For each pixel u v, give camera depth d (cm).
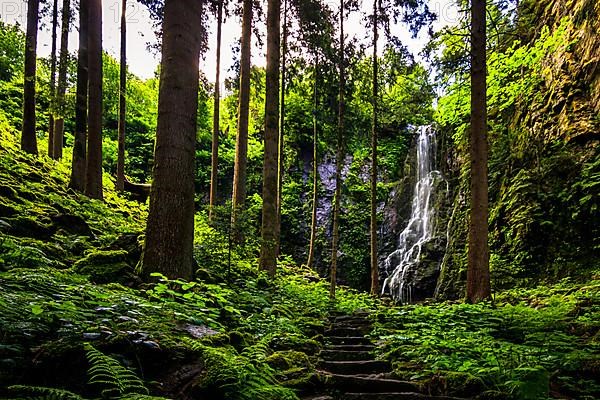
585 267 932
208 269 736
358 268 2031
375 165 1362
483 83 862
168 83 552
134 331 313
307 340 580
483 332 587
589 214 984
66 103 1141
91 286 397
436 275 1650
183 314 405
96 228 772
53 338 285
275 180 1014
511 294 918
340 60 1429
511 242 1147
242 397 309
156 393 281
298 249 2138
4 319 263
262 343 441
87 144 1075
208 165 2525
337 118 1557
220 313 521
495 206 1285
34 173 975
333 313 884
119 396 254
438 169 2002
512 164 1297
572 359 440
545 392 376
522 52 1283
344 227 2142
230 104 1766
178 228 533
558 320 607
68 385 259
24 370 249
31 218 607
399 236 2030
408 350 532
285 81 1681
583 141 1076
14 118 1844
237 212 793
